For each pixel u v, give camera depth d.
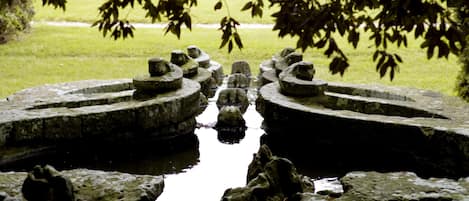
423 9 3.77
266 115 8.98
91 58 15.98
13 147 7.51
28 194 5.47
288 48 12.51
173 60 11.48
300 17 4.06
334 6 4.03
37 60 15.50
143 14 23.27
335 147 8.18
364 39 18.80
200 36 19.36
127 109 8.19
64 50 16.75
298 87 9.11
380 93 10.21
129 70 14.59
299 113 8.42
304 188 6.31
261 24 22.30
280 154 8.27
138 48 17.27
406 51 17.25
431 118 7.99
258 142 8.80
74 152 7.93
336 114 8.17
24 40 18.03
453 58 16.45
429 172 7.39
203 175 7.32
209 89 11.76
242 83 12.47
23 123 7.54
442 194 5.37
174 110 8.63
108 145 8.15
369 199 5.31
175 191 6.69
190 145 8.64
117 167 7.65
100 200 5.76
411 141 7.56
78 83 10.70
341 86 10.71
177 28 4.66
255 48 17.53
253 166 6.53
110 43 17.83
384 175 5.92
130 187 6.08
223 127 9.36
